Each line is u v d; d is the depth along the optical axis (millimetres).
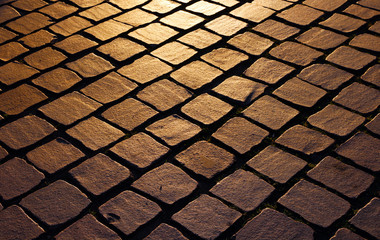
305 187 1386
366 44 1684
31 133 1507
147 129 1507
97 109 1554
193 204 1371
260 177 1407
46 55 1704
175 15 1830
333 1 1851
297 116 1517
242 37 1731
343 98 1548
